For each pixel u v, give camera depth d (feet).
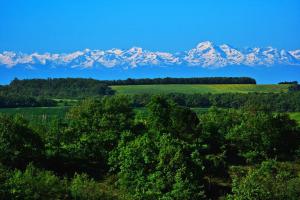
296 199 265.34
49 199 229.25
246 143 508.94
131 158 330.13
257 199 264.31
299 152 506.89
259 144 505.25
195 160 331.57
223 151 488.85
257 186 267.39
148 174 322.96
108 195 252.83
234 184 279.69
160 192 303.68
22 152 377.71
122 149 352.49
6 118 393.50
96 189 250.57
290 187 267.59
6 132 377.91
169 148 324.19
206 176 410.11
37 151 391.65
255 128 508.12
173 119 481.46
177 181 303.68
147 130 467.52
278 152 512.22
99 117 461.37
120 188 322.75
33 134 392.68
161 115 483.10
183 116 485.56
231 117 565.53
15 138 377.91
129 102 492.95
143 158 328.29
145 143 335.88
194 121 495.82
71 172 399.24
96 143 432.66
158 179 310.45
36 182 231.71
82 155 428.56
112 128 451.53
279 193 266.36
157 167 317.42
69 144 435.12
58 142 437.17
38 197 226.79
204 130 507.30
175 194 297.53
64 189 237.86
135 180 320.29
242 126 515.09
